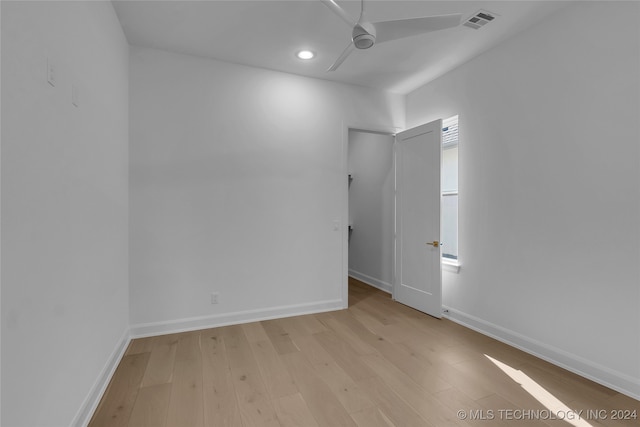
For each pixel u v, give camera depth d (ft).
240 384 7.12
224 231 10.71
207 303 10.50
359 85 12.85
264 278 11.28
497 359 8.34
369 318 11.44
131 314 9.62
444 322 11.03
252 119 11.10
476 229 10.36
